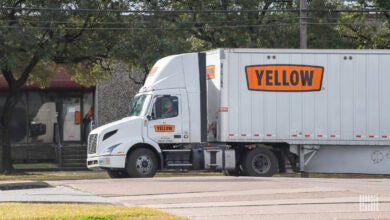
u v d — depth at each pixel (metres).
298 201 27.31
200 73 44.56
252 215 23.89
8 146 62.00
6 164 61.72
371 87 45.91
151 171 43.56
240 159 45.69
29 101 77.75
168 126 43.91
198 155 44.50
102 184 34.22
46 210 23.72
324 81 45.62
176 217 22.48
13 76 65.19
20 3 57.62
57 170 67.88
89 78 68.38
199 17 60.75
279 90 45.16
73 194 29.56
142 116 43.75
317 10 59.94
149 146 43.78
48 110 78.25
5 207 24.64
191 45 60.81
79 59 61.62
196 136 44.19
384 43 65.44
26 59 59.47
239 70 44.81
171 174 53.28
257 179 37.16
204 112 44.44
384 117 45.97
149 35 57.91
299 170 45.88
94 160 43.56
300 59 45.41
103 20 58.88
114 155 43.00
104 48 58.66
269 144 46.22
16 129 77.31
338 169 46.28
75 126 79.06
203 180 36.25
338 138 45.66
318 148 45.97
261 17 61.84
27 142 77.56
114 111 77.31
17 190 31.86
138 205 26.31
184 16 61.62
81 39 60.53
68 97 78.62
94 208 24.30
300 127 45.34
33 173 61.28
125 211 23.39
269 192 30.14
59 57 61.47
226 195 29.22
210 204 26.56
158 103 43.84
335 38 63.03
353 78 45.88
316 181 36.72
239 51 44.88
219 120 44.84
